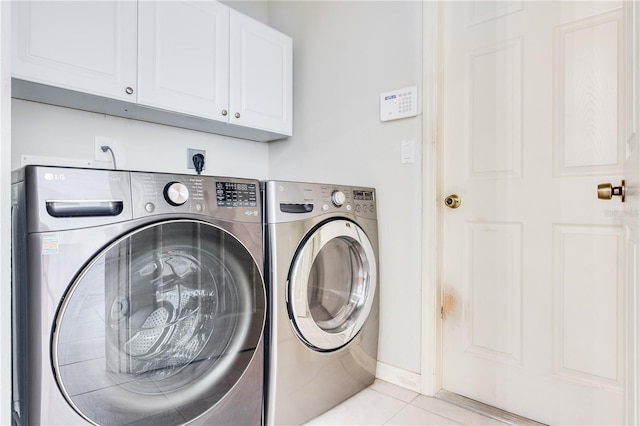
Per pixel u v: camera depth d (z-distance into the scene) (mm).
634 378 833
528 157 1464
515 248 1495
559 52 1396
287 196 1349
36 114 1518
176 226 1053
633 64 871
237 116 1852
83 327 902
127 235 963
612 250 1284
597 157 1315
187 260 1090
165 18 1573
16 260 919
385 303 1777
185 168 2006
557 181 1398
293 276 1342
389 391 1664
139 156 1827
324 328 1506
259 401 1277
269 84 2006
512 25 1506
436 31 1634
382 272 1790
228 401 1183
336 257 1606
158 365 1041
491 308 1554
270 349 1300
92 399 918
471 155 1609
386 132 1794
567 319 1372
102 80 1398
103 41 1399
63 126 1590
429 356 1629
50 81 1272
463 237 1629
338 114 2000
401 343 1719
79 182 902
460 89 1639
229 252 1188
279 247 1311
